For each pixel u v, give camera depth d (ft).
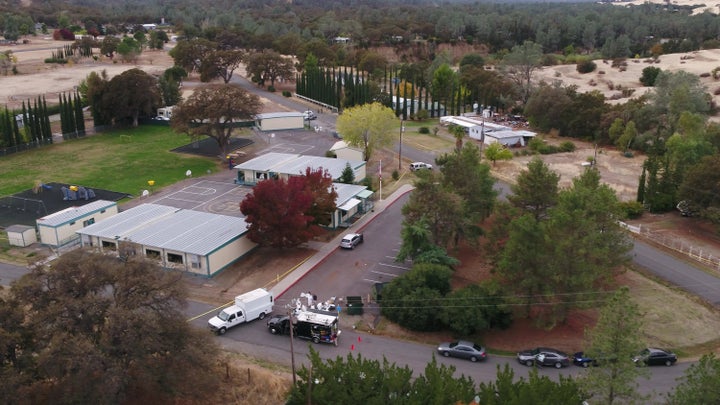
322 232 194.49
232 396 119.75
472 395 104.27
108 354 100.58
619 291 102.73
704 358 97.91
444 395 100.58
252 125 372.79
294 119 378.12
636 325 101.19
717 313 159.12
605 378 101.96
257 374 124.77
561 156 329.52
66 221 200.64
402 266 185.06
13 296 107.65
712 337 148.05
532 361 135.13
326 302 160.76
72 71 590.55
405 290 153.48
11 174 281.54
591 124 363.76
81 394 97.40
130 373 112.16
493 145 308.19
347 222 221.25
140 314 102.94
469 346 138.21
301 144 339.98
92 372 97.66
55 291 105.40
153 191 257.14
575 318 156.15
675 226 221.66
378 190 262.88
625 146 330.34
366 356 138.10
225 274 178.70
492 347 144.77
